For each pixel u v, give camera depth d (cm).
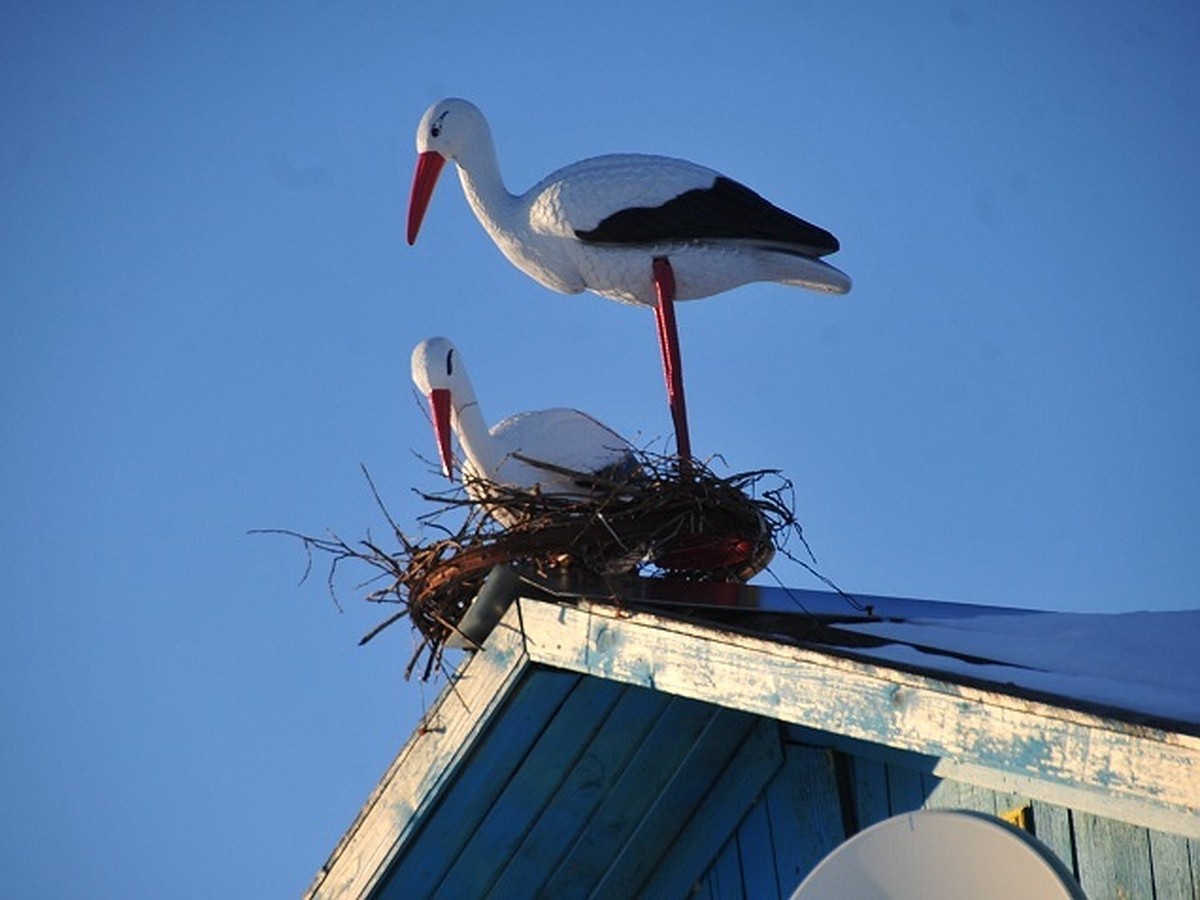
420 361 1352
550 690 1055
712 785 1140
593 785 1109
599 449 1284
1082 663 941
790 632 992
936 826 865
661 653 988
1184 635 1002
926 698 877
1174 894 920
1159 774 789
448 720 1065
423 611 1107
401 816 1081
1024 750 838
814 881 886
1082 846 959
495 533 1127
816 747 1097
